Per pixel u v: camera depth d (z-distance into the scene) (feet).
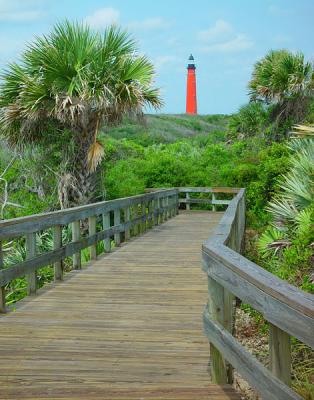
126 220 44.73
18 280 41.27
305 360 22.48
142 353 18.01
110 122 53.72
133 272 31.76
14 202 54.75
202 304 24.48
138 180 66.64
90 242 34.45
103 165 55.93
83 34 49.67
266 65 85.66
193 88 301.43
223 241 16.16
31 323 21.48
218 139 143.13
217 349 15.23
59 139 52.49
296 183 42.57
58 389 15.10
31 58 49.39
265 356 24.04
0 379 15.84
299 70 82.38
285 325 9.89
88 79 48.44
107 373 16.25
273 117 86.17
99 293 26.61
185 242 43.91
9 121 50.39
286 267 33.45
